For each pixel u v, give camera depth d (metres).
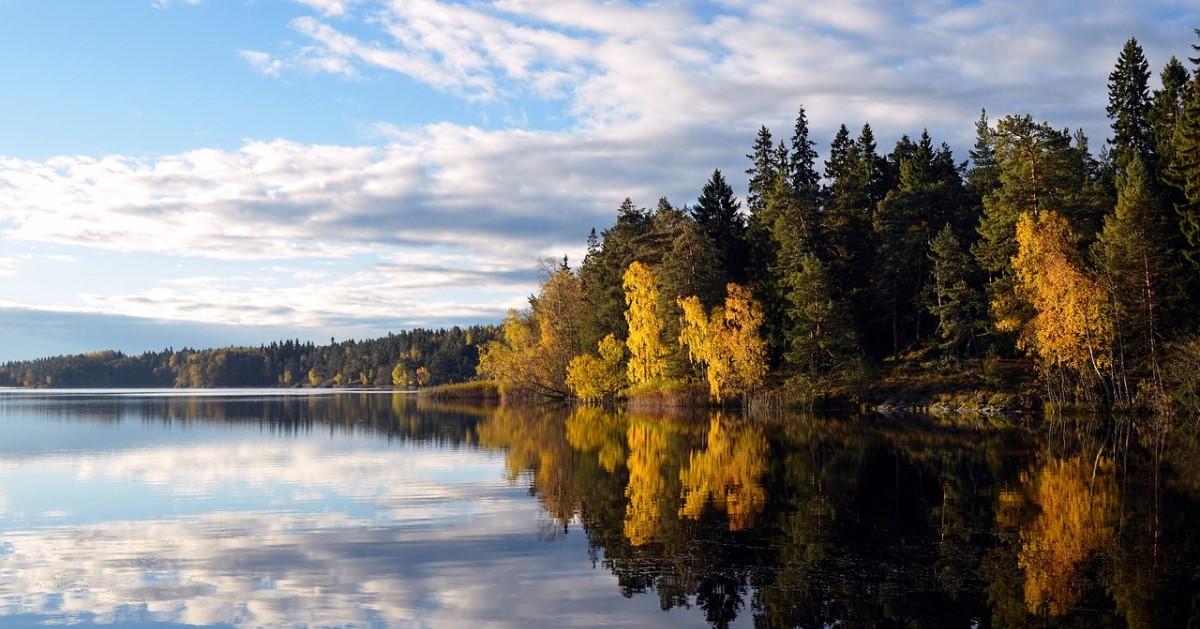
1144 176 51.59
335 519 20.39
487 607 13.13
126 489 25.52
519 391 91.56
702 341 65.25
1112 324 47.47
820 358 65.31
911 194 69.94
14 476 28.62
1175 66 58.97
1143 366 49.31
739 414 62.25
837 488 24.34
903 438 39.22
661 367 73.12
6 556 16.62
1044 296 48.75
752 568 15.26
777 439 39.94
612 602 13.33
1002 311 55.62
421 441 41.84
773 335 72.94
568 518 20.31
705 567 15.38
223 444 40.59
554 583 14.45
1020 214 55.84
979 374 59.34
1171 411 43.25
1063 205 56.31
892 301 69.44
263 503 22.83
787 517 20.03
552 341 87.88
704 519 19.91
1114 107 65.44
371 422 57.97
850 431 43.84
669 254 74.38
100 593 14.01
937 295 69.75
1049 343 48.22
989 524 18.86
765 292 73.94
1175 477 25.48
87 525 19.77
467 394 108.75
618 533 18.45
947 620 12.22
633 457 33.31
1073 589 13.64
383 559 16.22
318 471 29.70
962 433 41.38
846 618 12.38
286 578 14.90
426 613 12.85
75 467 31.08
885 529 18.47
